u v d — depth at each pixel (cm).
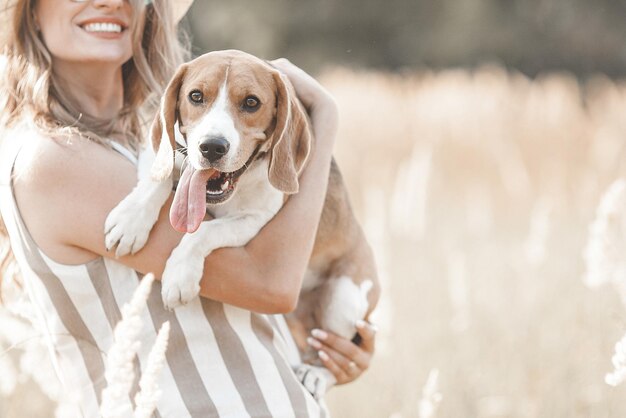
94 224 354
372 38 3378
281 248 377
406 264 882
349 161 1488
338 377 448
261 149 395
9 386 514
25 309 406
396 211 810
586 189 1085
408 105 1630
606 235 443
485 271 884
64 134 363
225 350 355
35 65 396
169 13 452
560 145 1458
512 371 671
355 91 1638
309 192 398
